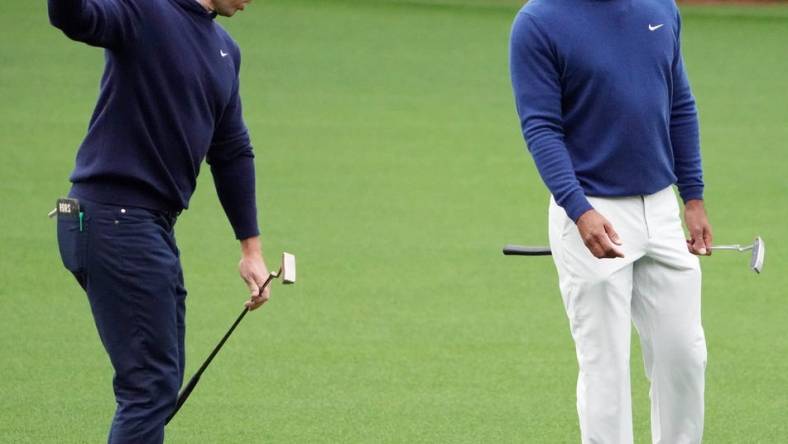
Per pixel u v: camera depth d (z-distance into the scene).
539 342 28.62
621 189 18.73
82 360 26.73
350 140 50.62
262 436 22.69
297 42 69.69
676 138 19.89
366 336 28.80
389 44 70.50
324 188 43.16
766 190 44.38
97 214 17.30
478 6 82.06
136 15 17.09
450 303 31.44
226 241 36.56
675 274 19.09
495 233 38.31
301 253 35.50
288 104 56.69
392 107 57.16
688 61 68.44
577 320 19.05
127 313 17.39
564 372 26.64
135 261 17.30
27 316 29.62
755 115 57.28
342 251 35.84
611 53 18.58
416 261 35.09
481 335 29.02
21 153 46.34
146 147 17.38
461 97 59.84
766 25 78.81
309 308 30.75
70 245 17.41
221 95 18.11
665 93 19.00
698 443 19.62
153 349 17.48
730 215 40.97
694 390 19.36
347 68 64.56
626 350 18.91
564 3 18.75
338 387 25.45
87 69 61.38
